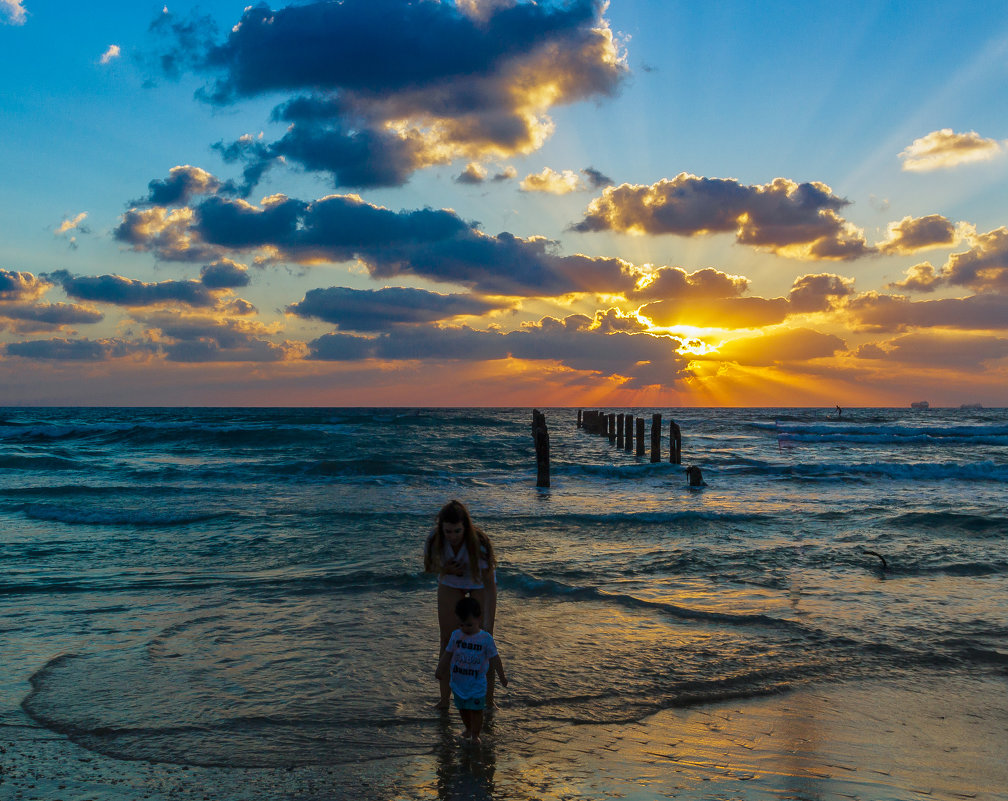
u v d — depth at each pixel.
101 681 5.30
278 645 6.15
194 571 9.12
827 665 5.77
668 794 3.70
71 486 19.02
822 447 39.31
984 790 3.80
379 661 5.77
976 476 22.58
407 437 41.84
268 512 14.23
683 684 5.33
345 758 4.11
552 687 5.25
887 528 12.39
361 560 9.74
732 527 12.59
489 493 18.72
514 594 7.89
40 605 7.48
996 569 9.30
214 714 4.72
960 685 5.39
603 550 10.58
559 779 3.87
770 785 3.82
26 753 4.12
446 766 4.02
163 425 54.78
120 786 3.74
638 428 32.53
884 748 4.33
